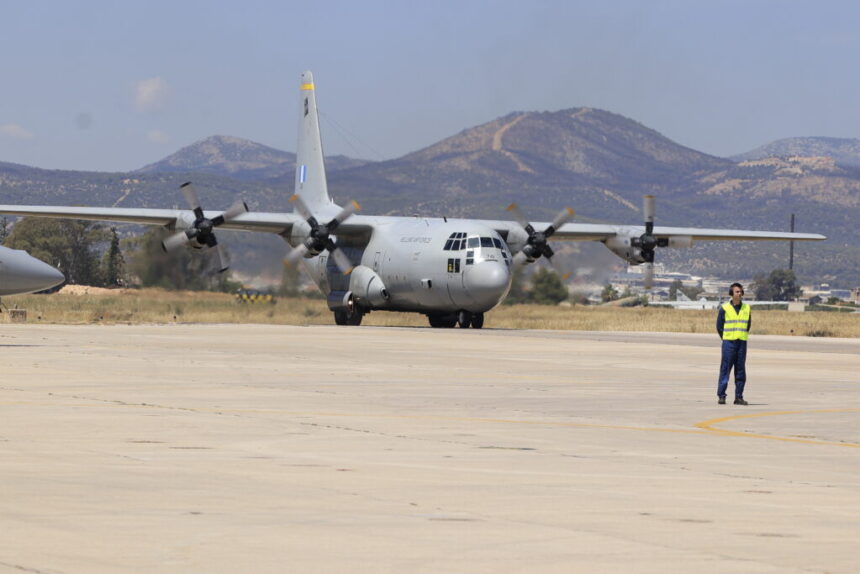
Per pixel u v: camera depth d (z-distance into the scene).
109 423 41.22
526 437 39.66
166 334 101.94
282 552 22.00
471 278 116.81
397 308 128.88
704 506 27.34
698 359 81.94
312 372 64.88
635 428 42.97
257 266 151.25
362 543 22.88
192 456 33.84
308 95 146.38
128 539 22.84
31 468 31.16
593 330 133.25
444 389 56.59
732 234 140.62
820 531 24.70
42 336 95.81
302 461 33.28
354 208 126.31
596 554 22.19
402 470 31.94
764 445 38.81
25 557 21.22
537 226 133.88
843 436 41.44
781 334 137.62
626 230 136.25
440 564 21.28
